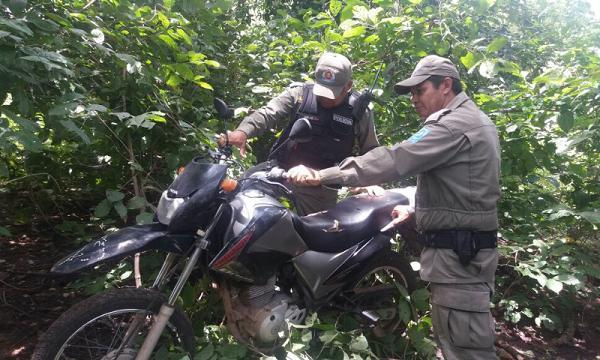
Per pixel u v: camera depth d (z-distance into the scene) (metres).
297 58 4.50
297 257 2.50
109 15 2.97
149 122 2.60
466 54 3.80
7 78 2.14
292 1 7.29
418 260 3.35
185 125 2.98
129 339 2.14
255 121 3.00
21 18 2.23
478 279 2.24
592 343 3.44
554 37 5.67
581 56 4.08
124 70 2.98
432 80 2.35
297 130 2.13
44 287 3.21
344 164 2.26
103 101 2.92
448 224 2.24
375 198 2.88
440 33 3.68
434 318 2.36
